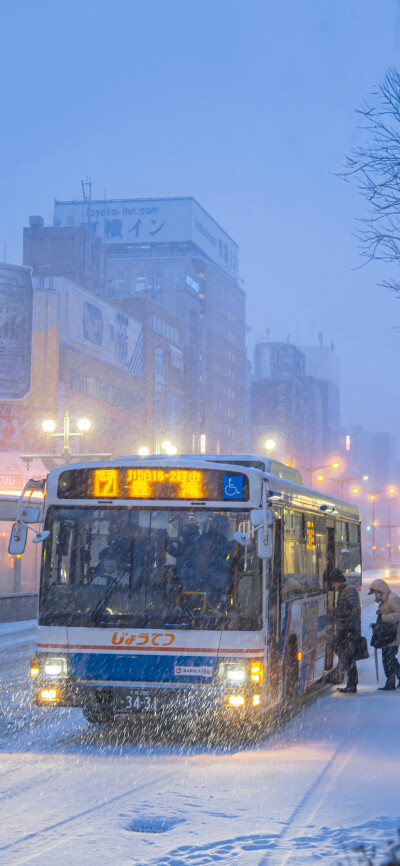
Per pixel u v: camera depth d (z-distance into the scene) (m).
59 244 106.19
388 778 8.49
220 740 11.28
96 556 11.19
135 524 11.20
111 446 95.00
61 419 80.31
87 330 89.31
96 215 161.12
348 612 15.72
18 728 12.02
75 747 10.69
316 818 7.00
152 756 10.13
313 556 14.81
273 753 10.25
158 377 110.94
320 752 10.15
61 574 11.21
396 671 16.02
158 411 110.56
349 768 9.02
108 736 11.48
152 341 109.25
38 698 11.01
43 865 5.82
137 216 161.00
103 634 10.95
